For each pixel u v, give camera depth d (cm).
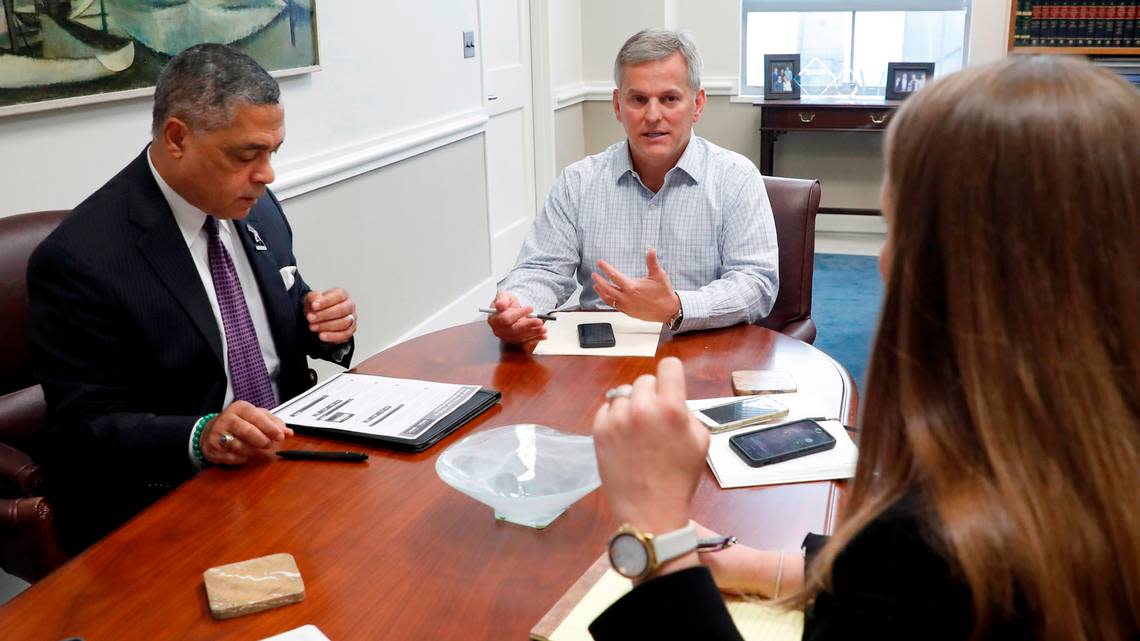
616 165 227
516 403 158
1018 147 59
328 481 132
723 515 120
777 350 180
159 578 109
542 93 510
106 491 157
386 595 104
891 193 66
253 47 272
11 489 149
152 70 235
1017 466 58
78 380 156
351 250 337
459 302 424
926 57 539
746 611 99
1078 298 58
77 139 217
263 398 177
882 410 68
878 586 61
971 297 60
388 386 164
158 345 160
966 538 57
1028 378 59
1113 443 58
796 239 232
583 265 233
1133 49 478
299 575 106
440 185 399
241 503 126
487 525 119
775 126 524
